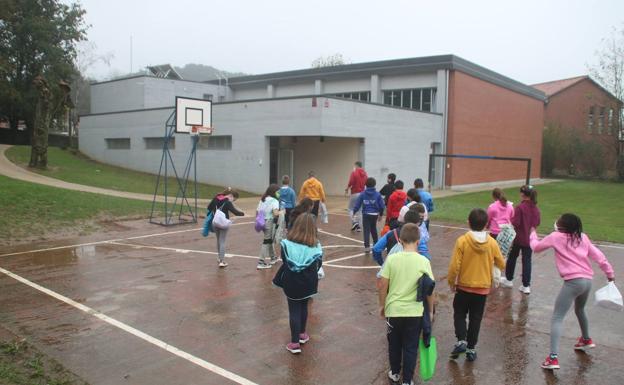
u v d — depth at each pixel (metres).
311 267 5.68
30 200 15.25
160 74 38.75
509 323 6.86
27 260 10.34
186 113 16.53
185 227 14.96
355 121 23.48
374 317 7.01
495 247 5.47
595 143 46.38
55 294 7.94
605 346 6.04
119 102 37.34
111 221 15.20
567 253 5.55
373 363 5.49
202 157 26.70
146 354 5.65
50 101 26.77
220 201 9.76
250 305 7.45
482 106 33.16
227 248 11.88
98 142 33.84
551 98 49.31
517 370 5.36
